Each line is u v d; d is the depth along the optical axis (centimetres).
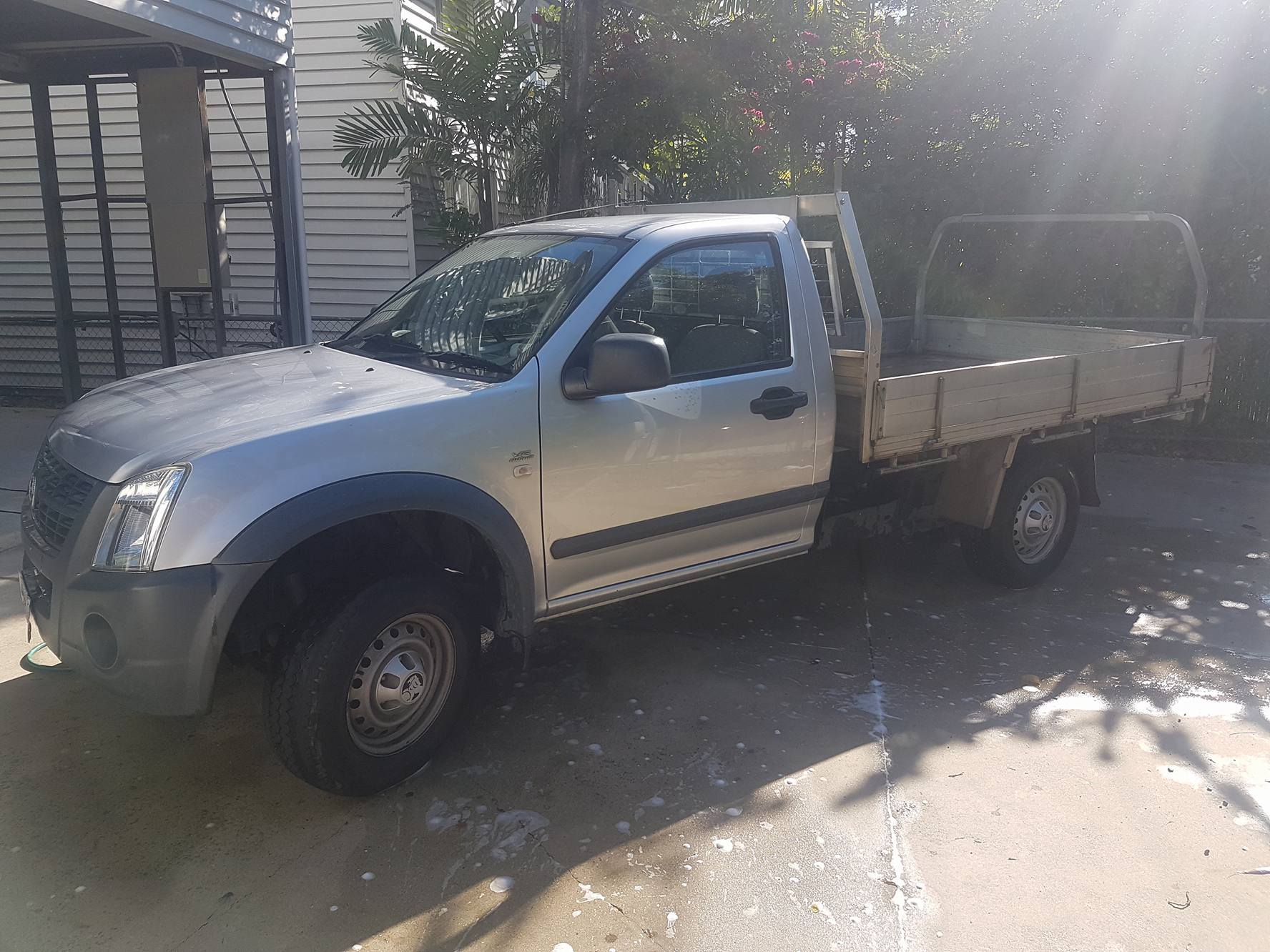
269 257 996
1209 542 669
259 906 290
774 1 891
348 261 978
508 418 352
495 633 380
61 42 780
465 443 342
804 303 451
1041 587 581
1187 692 447
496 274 429
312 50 946
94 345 1037
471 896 297
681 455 403
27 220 1045
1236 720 421
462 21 917
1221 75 889
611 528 390
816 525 487
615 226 427
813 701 427
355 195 964
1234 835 338
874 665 466
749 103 923
